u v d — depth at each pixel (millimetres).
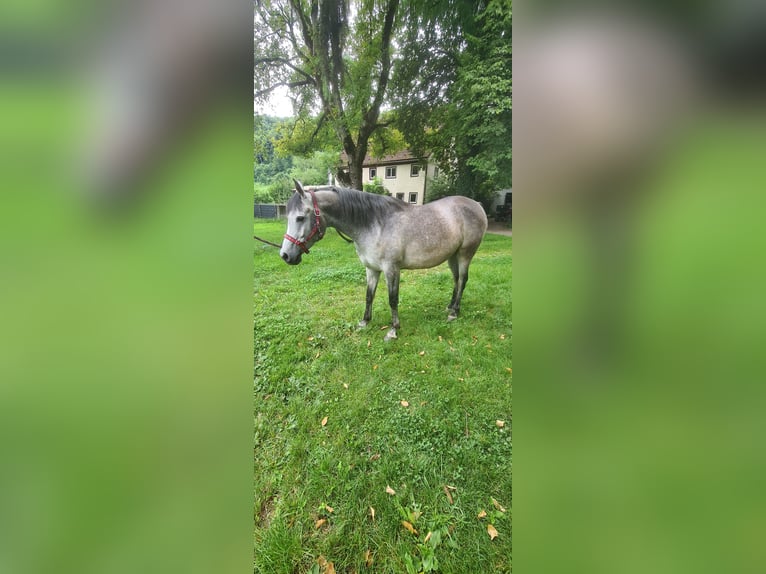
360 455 1847
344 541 1438
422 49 8406
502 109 7473
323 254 6273
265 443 1940
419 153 9930
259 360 2736
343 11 8461
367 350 2914
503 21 6969
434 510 1530
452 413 2131
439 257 3186
